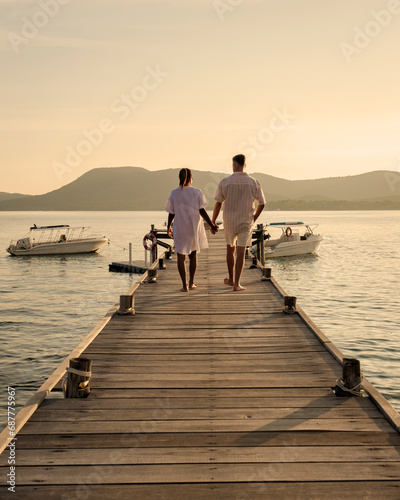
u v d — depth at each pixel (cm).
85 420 368
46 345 1402
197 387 433
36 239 7425
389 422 362
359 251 4712
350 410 384
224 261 1271
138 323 648
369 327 1563
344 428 353
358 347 1318
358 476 292
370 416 373
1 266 3841
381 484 285
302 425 358
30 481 287
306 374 465
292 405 394
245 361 502
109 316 668
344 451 321
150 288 888
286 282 2692
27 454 318
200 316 682
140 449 325
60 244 4588
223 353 527
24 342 1438
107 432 349
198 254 1436
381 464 305
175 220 796
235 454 318
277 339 575
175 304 754
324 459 311
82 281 2964
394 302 2033
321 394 418
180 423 362
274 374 465
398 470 299
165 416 374
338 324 1614
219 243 1803
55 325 1694
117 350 539
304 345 554
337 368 481
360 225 11712
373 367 1141
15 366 1191
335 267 3428
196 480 289
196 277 1014
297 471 298
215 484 286
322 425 358
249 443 332
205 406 393
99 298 2325
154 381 448
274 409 387
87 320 1784
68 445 330
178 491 279
